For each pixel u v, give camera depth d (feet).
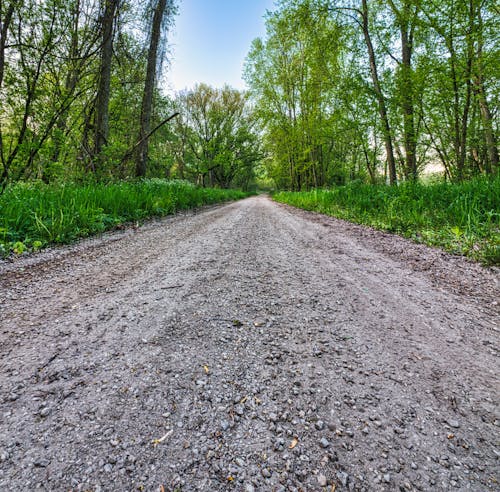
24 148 19.80
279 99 62.69
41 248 10.55
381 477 2.53
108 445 2.72
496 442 2.89
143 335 4.69
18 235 10.98
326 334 4.91
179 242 12.05
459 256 9.62
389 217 16.49
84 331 4.77
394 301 6.31
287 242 12.60
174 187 33.06
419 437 2.94
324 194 33.78
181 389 3.49
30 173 21.21
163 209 23.32
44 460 2.55
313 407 3.29
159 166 49.88
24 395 3.31
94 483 2.37
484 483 2.48
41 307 5.67
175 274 7.82
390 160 31.35
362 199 23.16
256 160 120.37
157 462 2.58
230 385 3.60
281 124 62.23
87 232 13.33
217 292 6.63
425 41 28.40
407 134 30.63
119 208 18.38
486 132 28.40
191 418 3.08
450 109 26.91
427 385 3.70
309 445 2.82
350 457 2.71
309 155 61.41
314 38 36.29
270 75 62.03
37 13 18.85
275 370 3.93
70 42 22.06
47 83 21.97
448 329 5.13
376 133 33.73
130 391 3.42
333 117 37.47
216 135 112.37
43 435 2.80
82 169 27.02
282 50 58.90
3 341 4.43
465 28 23.03
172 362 4.01
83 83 26.18
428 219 14.97
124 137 41.29
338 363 4.12
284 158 73.26
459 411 3.28
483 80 25.22
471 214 12.21
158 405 3.23
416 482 2.49
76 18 21.08
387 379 3.80
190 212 27.17
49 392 3.36
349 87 31.91
